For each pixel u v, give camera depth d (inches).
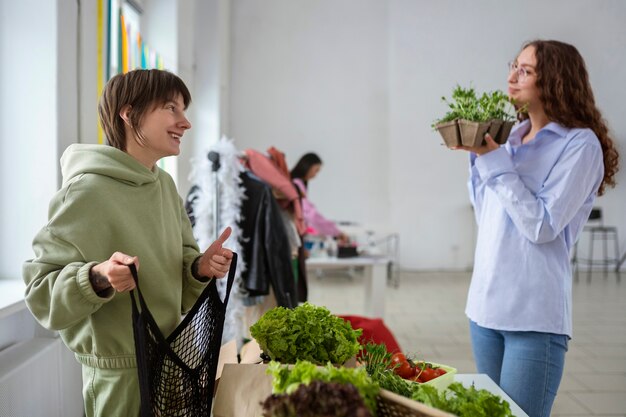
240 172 116.4
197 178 112.4
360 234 300.4
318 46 332.5
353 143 333.4
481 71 249.1
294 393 32.8
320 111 333.4
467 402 40.8
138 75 51.1
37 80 82.3
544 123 67.9
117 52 127.6
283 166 141.8
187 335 48.9
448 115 65.5
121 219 49.1
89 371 51.1
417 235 332.5
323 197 334.3
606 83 129.9
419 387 45.8
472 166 76.3
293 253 135.2
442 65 306.8
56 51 82.2
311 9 331.9
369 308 189.3
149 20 172.4
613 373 145.3
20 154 82.8
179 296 54.4
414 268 332.8
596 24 136.4
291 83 332.5
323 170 334.0
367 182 334.3
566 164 62.4
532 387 63.5
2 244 83.4
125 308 49.5
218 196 110.3
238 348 115.6
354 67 332.5
